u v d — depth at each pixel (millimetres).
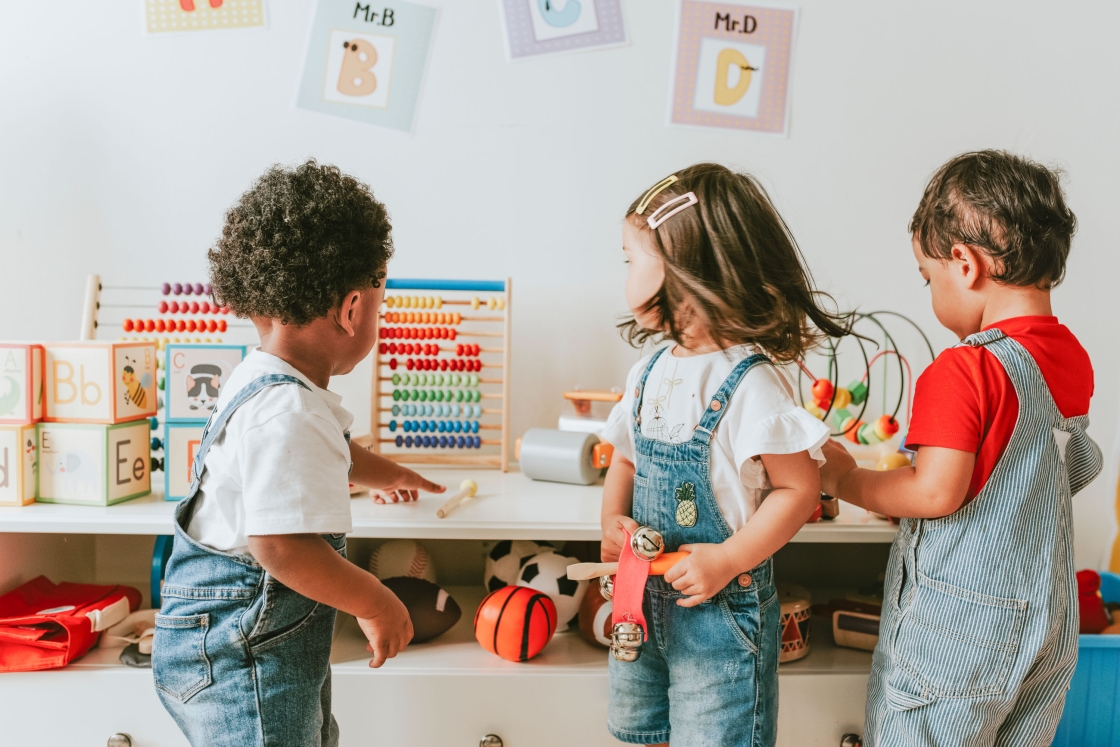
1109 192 1487
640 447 932
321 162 1422
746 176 951
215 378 1094
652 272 894
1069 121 1480
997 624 827
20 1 1371
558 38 1432
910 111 1471
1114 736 1032
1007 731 888
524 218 1453
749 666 871
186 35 1394
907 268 1486
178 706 802
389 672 1019
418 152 1435
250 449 736
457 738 1024
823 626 1240
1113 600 1271
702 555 843
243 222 771
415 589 1144
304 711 803
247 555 783
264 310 774
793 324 915
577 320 1467
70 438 1064
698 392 883
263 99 1409
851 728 1058
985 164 890
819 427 836
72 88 1386
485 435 1477
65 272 1400
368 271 816
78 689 998
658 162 1455
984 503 840
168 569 828
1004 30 1468
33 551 1184
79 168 1393
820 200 1471
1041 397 840
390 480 1075
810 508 859
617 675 975
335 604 767
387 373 1493
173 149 1403
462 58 1429
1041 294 894
